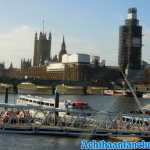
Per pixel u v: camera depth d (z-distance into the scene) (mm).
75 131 70250
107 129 70625
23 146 61438
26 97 136500
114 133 70312
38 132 70188
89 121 73750
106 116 77062
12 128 70000
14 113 73938
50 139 67312
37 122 74938
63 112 78562
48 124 73125
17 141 64750
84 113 73562
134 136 69750
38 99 128750
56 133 70000
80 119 73312
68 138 68750
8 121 72250
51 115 74000
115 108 194000
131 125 73875
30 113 80625
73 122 72875
